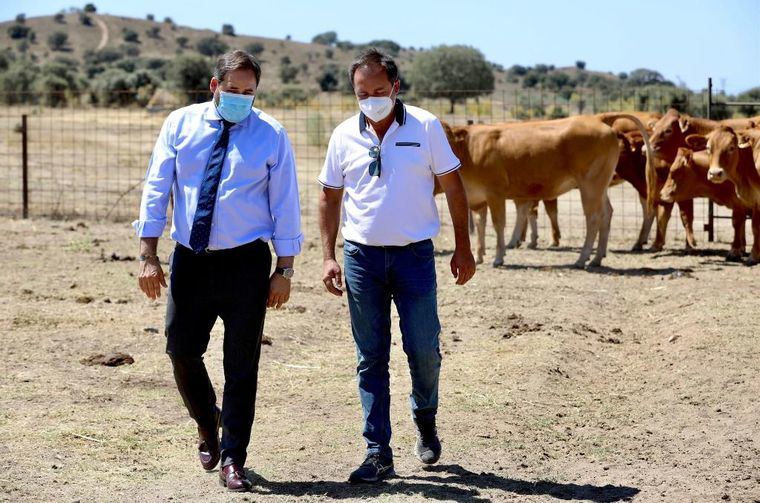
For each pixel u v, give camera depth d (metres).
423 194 5.83
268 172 5.68
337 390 8.11
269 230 5.73
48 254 14.23
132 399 7.73
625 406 7.78
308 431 7.06
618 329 10.17
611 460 6.53
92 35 167.38
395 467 6.30
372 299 5.90
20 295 11.28
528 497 5.78
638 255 15.08
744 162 13.64
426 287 5.87
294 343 9.58
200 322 5.71
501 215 13.88
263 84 109.25
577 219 19.66
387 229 5.79
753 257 13.96
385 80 5.62
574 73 120.12
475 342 9.59
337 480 6.04
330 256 6.02
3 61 79.62
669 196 14.85
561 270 13.59
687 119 15.47
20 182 22.97
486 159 13.77
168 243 15.44
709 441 6.87
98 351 9.06
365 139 5.82
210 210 5.53
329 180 5.98
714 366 8.48
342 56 167.88
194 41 171.00
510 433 7.01
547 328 10.06
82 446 6.64
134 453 6.56
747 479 6.13
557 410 7.62
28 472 6.07
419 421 6.16
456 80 59.47
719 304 10.74
